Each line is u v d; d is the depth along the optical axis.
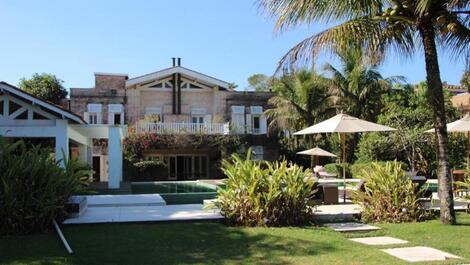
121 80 37.41
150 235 8.67
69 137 17.83
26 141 20.17
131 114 35.25
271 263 6.97
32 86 38.88
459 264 7.10
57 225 9.09
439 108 10.19
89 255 7.22
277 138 34.97
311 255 7.46
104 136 22.45
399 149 25.03
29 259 6.93
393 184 11.16
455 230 9.59
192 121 36.53
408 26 10.69
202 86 36.81
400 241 8.88
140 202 12.82
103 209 11.83
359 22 9.92
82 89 34.69
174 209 11.84
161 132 32.38
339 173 26.00
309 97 32.72
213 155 34.03
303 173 10.59
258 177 10.17
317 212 11.16
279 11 10.25
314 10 10.16
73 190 9.70
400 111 26.53
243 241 8.36
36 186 9.03
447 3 9.82
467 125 15.31
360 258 7.31
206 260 7.08
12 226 8.77
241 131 35.16
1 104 15.37
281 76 10.93
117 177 19.03
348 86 32.69
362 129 13.28
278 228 9.62
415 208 11.00
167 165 31.23
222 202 10.12
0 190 8.76
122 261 6.95
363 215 11.07
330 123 13.88
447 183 10.25
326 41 9.87
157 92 36.16
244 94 37.31
